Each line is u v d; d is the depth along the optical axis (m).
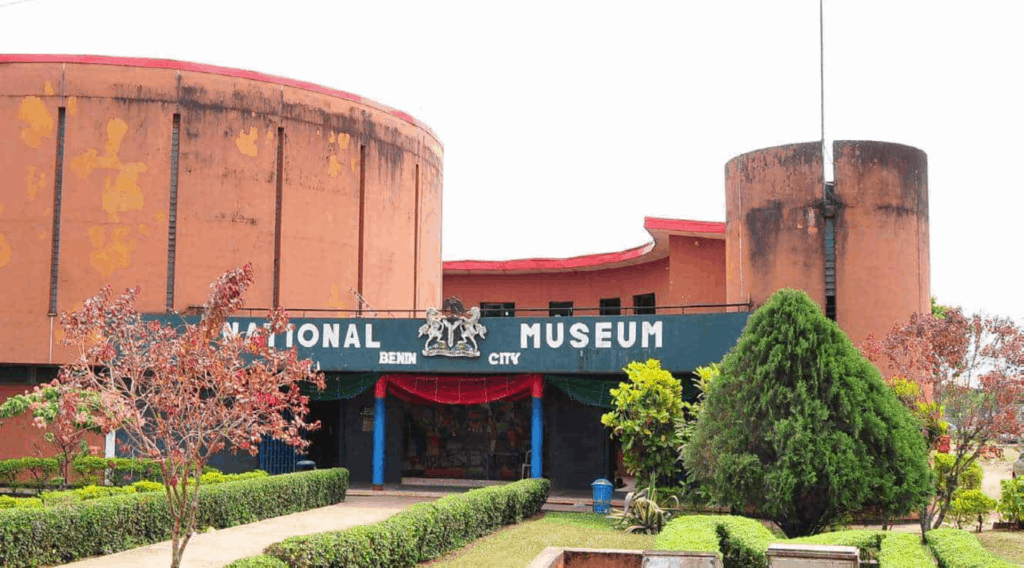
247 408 12.76
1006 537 20.11
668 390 21.80
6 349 28.73
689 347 25.11
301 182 31.94
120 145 29.67
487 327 26.86
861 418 16.16
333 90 33.16
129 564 15.78
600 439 28.80
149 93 30.02
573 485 28.75
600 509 23.91
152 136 29.89
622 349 25.70
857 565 11.27
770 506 15.98
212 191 30.34
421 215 37.34
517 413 30.38
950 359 19.98
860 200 25.19
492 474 30.31
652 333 25.50
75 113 29.58
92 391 13.23
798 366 16.44
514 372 26.70
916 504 16.12
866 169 25.31
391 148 35.34
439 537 17.47
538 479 24.48
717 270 33.28
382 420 28.03
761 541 13.57
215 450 12.97
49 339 28.80
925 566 12.05
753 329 17.27
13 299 28.91
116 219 29.42
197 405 12.99
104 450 27.05
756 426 16.59
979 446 19.84
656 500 21.36
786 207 25.58
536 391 26.83
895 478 16.11
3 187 29.22
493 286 44.44
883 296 24.91
